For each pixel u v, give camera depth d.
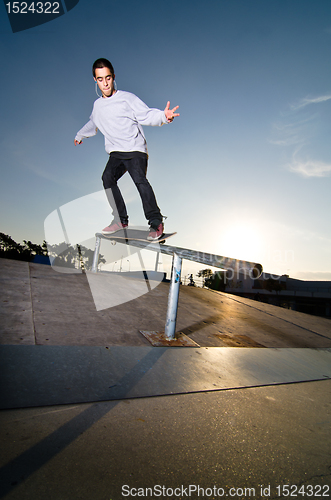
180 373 1.70
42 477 0.77
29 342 1.67
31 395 1.18
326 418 1.43
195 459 0.94
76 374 1.43
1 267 3.23
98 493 0.74
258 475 0.90
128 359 1.75
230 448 1.03
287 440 1.15
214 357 2.13
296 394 1.73
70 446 0.91
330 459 1.05
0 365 1.35
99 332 2.10
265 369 2.13
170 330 2.32
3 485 0.72
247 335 3.17
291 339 3.50
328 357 3.02
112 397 1.29
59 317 2.21
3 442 0.88
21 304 2.28
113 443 0.96
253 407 1.43
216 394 1.51
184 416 1.22
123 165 2.67
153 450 0.95
